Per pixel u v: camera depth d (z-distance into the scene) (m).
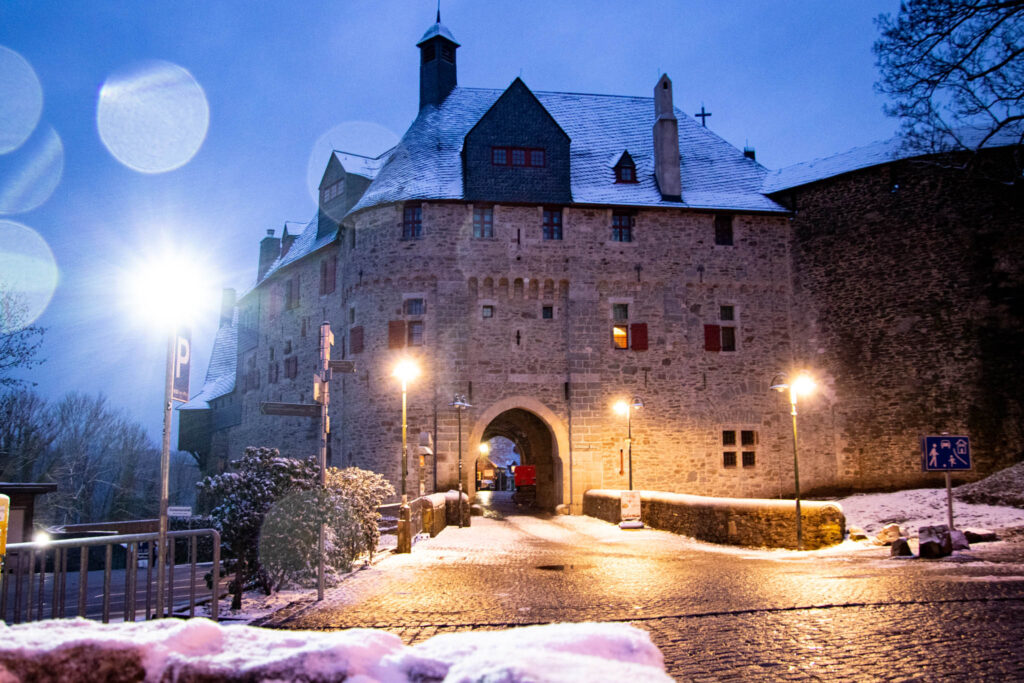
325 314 34.31
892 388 28.44
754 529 17.16
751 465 30.02
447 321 29.14
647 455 29.41
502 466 70.88
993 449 26.47
